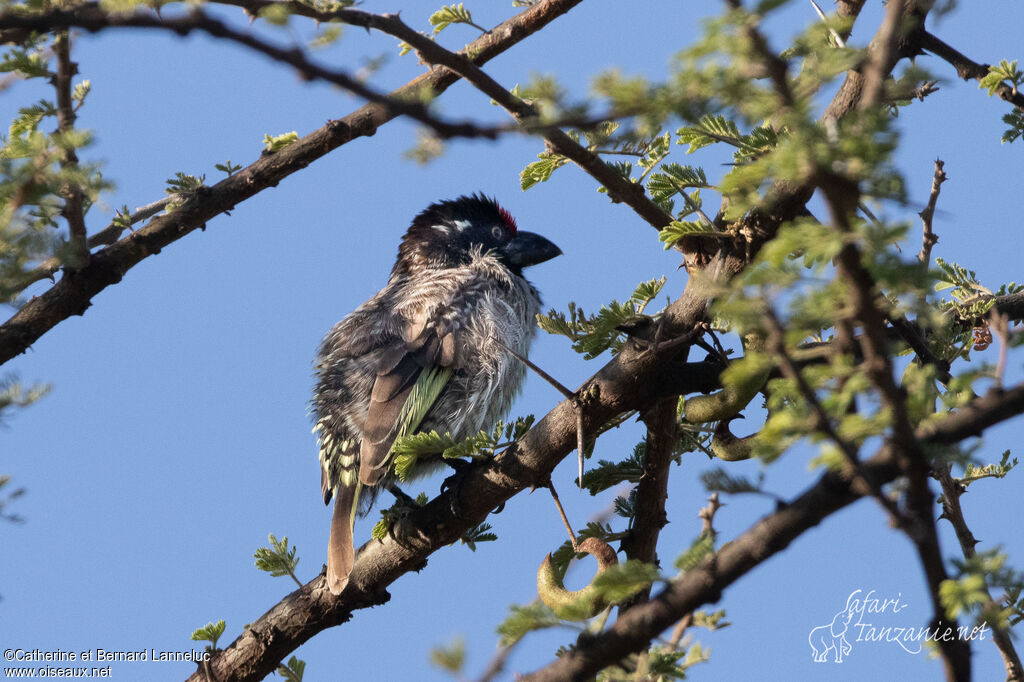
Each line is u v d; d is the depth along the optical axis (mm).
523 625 5074
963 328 8055
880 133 3434
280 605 9102
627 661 5488
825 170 3473
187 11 4750
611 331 8031
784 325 3816
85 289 7961
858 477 4207
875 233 3525
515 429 8336
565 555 8133
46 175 6289
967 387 4527
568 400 7793
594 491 8688
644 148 7266
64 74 6551
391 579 8984
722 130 6648
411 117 4270
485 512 8508
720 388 7770
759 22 3359
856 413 4125
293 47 4582
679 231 6992
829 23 3824
